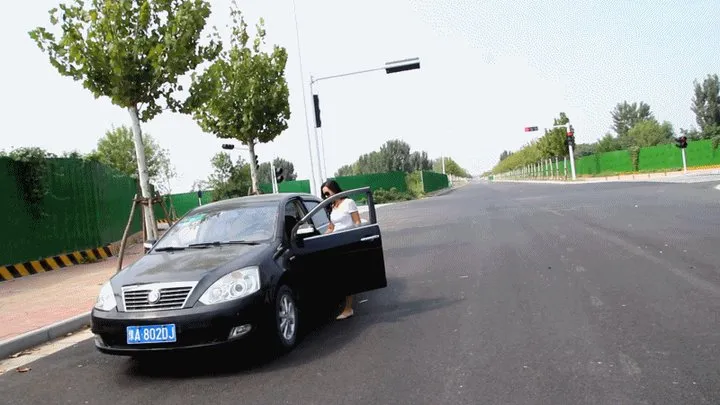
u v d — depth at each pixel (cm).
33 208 1405
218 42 1277
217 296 487
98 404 444
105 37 1121
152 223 1120
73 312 806
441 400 385
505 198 3281
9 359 618
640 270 786
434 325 587
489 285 773
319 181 2003
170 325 477
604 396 370
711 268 756
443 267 970
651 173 4603
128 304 498
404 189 5919
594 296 656
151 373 511
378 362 480
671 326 513
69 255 1527
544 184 5575
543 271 841
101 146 4925
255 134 2034
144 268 539
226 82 1981
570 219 1603
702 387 372
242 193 3897
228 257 533
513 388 397
